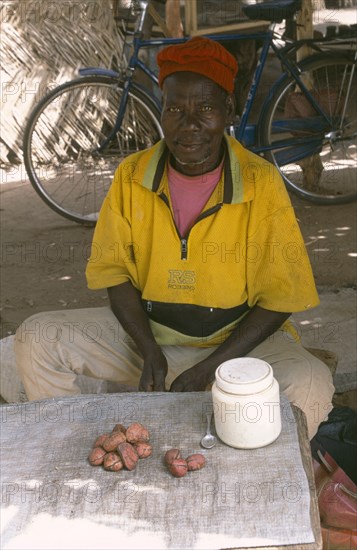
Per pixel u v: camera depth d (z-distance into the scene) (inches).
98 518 63.7
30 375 96.3
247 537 61.4
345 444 96.3
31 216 213.6
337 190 211.5
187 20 212.4
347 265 171.8
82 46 245.9
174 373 98.8
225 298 95.3
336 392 125.4
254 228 93.1
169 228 94.1
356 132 202.1
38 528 62.9
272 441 71.6
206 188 93.3
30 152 198.2
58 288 171.3
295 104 200.1
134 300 99.3
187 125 88.3
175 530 62.3
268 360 93.7
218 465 69.2
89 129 244.1
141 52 239.8
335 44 195.3
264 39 191.3
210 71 88.0
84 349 97.7
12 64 245.1
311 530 61.9
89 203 216.1
